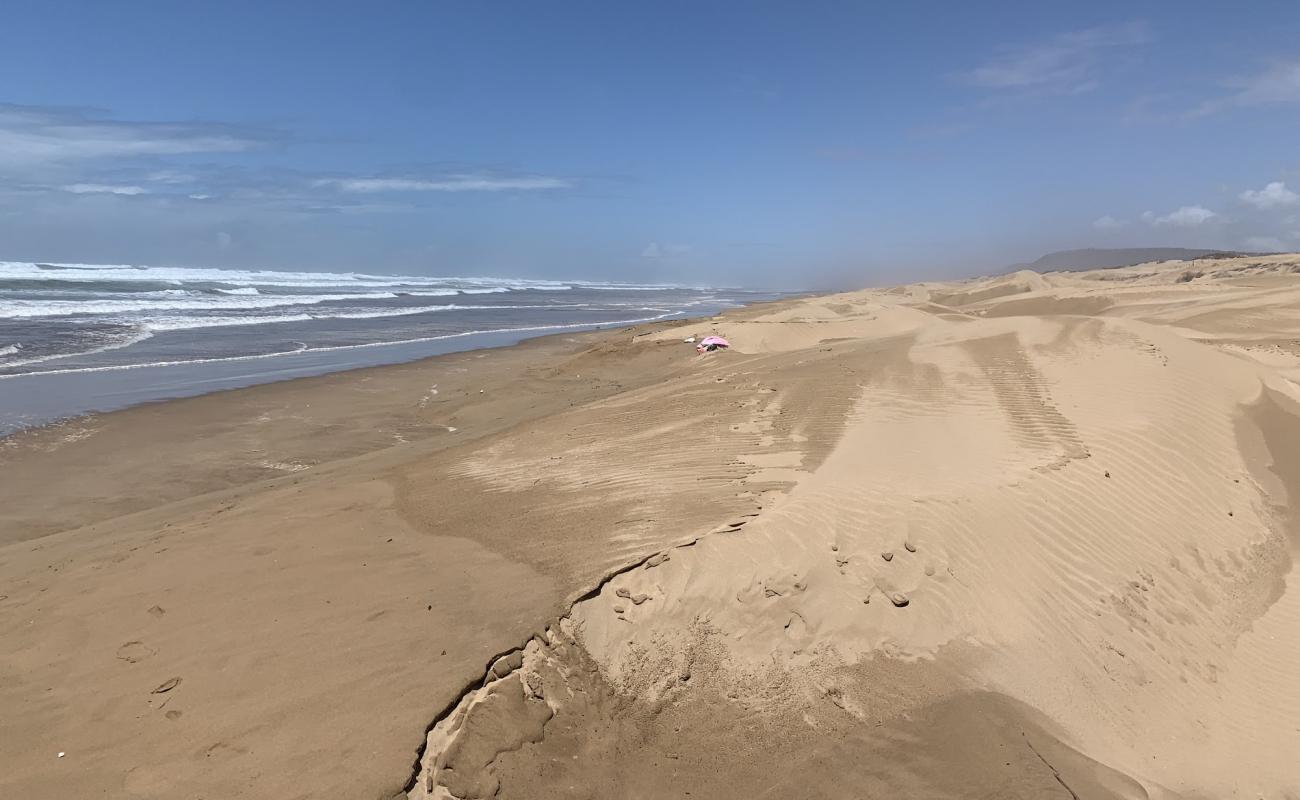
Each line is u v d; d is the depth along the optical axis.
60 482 8.80
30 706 3.82
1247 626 5.32
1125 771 3.85
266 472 9.44
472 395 14.70
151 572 5.50
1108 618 5.02
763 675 4.34
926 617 4.70
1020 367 10.18
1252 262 47.09
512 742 3.60
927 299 40.69
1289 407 8.95
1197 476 6.92
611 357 19.19
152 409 12.53
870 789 3.59
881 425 8.34
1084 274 60.22
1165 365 9.41
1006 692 4.29
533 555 5.47
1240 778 3.96
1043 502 5.89
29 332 20.75
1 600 5.14
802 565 4.93
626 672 4.34
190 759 3.37
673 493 6.61
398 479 8.09
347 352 20.89
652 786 3.62
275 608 4.79
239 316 28.89
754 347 18.88
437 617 4.54
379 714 3.60
